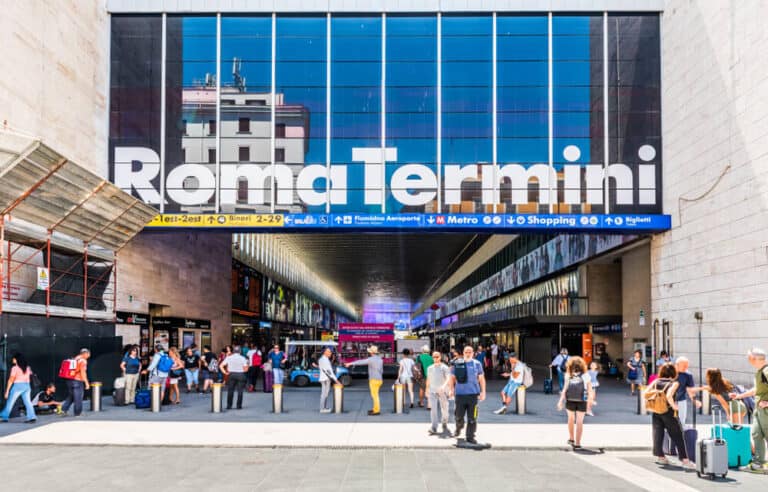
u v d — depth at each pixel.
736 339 19.69
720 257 20.66
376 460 10.42
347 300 138.38
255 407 17.86
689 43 22.80
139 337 25.72
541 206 24.78
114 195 20.22
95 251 21.64
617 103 25.05
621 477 9.09
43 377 17.12
